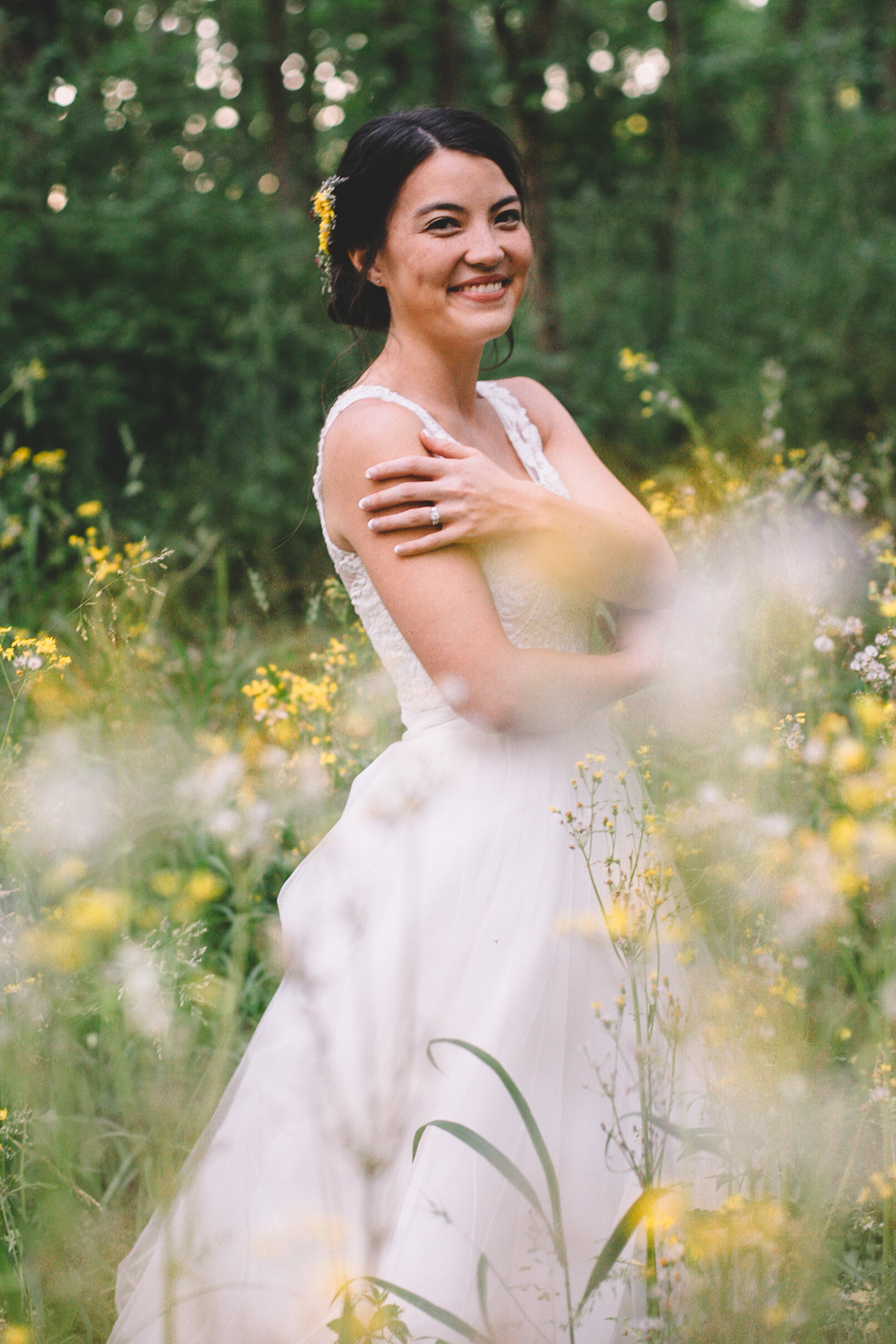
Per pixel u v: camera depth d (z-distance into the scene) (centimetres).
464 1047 138
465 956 166
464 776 176
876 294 869
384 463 168
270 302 740
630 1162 152
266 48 1116
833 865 166
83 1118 177
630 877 154
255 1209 161
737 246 964
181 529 609
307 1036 168
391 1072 160
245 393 717
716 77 1120
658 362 876
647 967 162
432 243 174
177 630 407
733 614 242
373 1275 142
